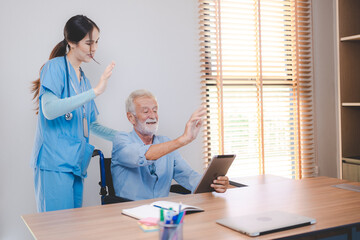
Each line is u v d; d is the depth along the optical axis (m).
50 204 1.98
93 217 1.37
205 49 2.90
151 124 2.14
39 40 2.44
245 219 1.27
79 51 2.12
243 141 3.07
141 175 2.11
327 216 1.32
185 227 1.22
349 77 2.70
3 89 2.36
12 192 2.39
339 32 2.66
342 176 2.67
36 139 2.03
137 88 2.70
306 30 3.26
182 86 2.84
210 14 2.96
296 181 1.98
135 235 1.16
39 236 1.17
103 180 2.07
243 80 3.09
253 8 3.07
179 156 2.24
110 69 2.00
